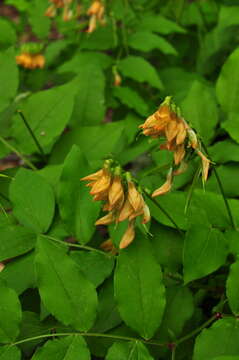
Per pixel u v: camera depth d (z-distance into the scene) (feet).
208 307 1.68
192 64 2.42
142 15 2.26
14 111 1.81
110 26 2.13
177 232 1.49
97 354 1.38
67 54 2.35
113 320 1.39
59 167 1.57
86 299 1.30
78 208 1.45
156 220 1.51
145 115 1.87
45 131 1.69
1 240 1.42
